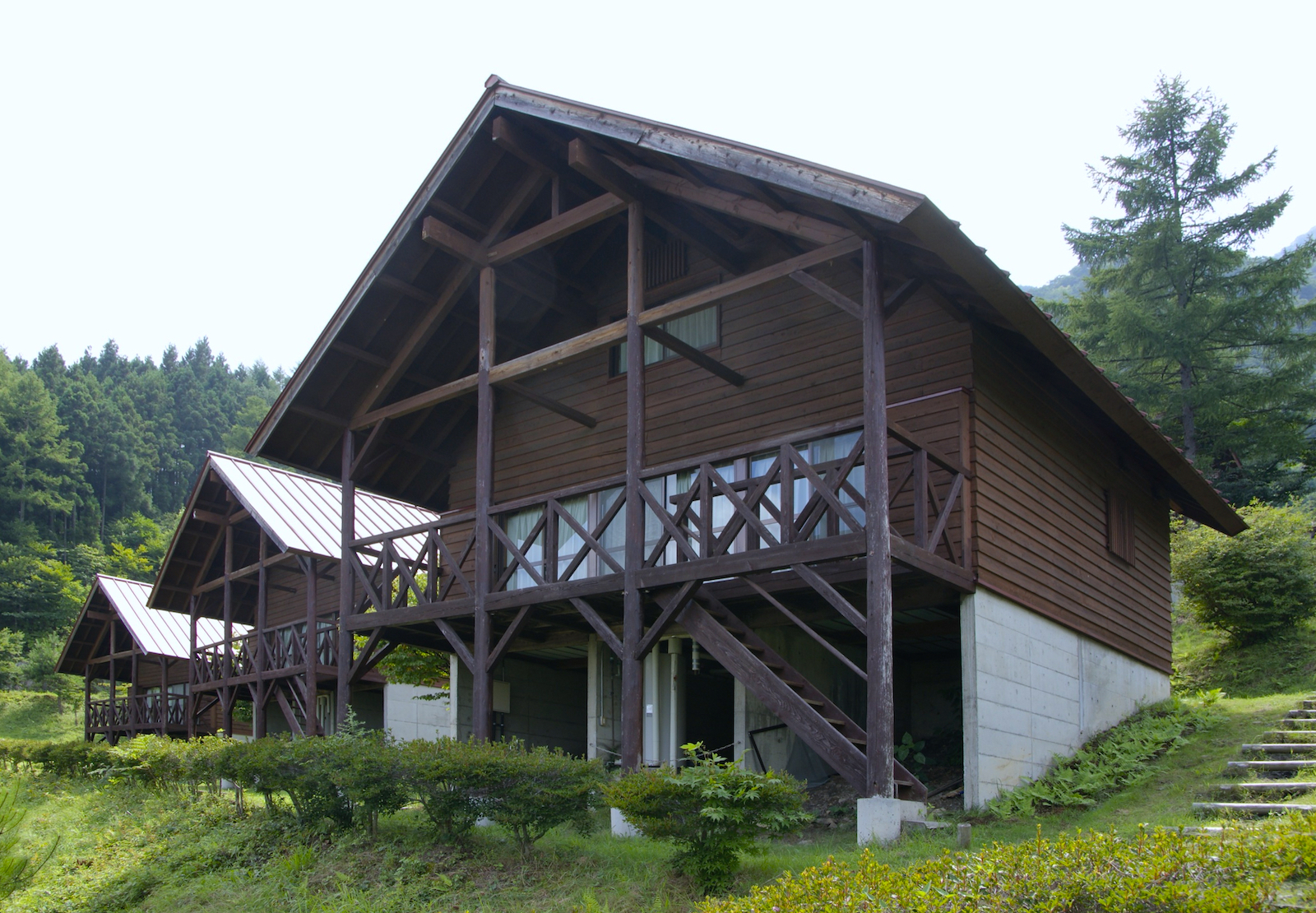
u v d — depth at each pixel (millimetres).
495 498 14766
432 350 14086
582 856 8852
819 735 8773
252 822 11828
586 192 12219
